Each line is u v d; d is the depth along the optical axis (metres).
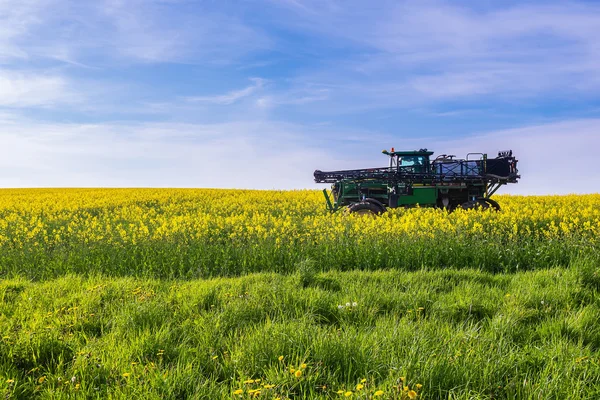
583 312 5.16
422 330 4.51
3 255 10.86
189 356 4.09
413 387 3.25
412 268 9.18
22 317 5.37
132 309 5.34
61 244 11.43
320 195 27.72
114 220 17.28
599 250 8.95
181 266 9.50
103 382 3.68
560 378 3.49
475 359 3.72
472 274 7.66
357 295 6.01
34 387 3.59
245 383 3.43
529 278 7.19
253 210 21.34
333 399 3.26
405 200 16.16
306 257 9.66
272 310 5.48
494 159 16.73
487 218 13.12
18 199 28.50
